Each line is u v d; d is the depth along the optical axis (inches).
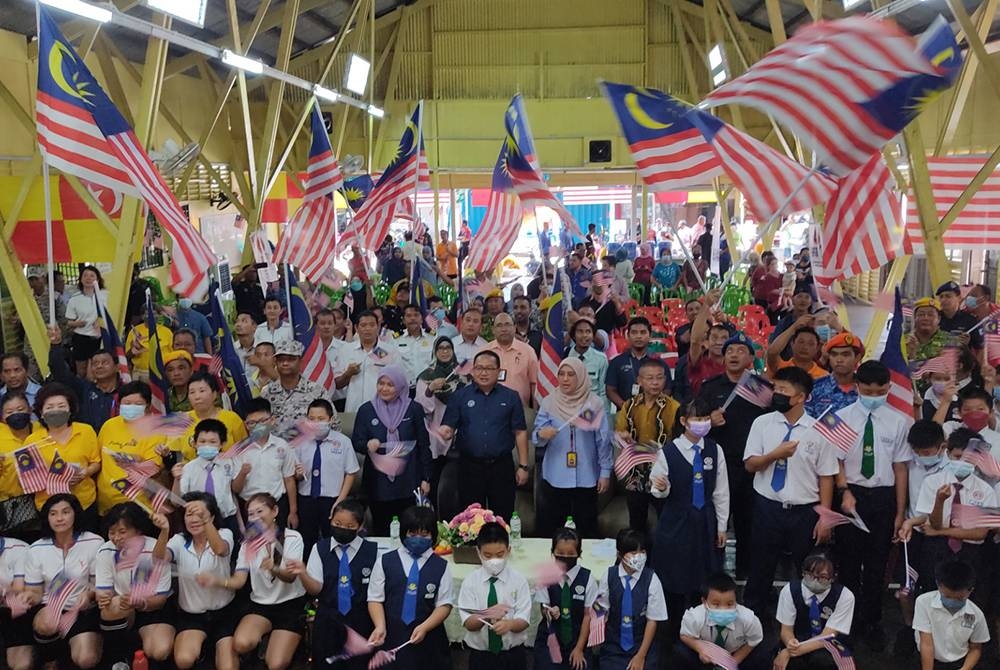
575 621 200.4
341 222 850.1
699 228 847.1
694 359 286.2
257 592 219.5
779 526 224.4
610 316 465.4
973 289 350.3
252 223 554.3
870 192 271.3
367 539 221.0
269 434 246.1
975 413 225.5
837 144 203.0
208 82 695.1
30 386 282.7
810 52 203.8
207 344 401.7
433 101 870.4
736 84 211.0
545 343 292.0
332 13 734.5
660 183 265.1
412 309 360.5
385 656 201.2
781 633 204.8
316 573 208.4
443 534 239.6
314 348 307.0
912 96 195.2
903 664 221.3
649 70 863.7
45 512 216.7
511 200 411.5
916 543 235.1
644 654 199.3
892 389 231.3
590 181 884.6
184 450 245.4
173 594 223.9
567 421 252.1
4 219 355.3
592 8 853.2
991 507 214.2
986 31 424.5
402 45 867.4
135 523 218.4
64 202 350.3
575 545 199.9
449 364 299.1
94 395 274.7
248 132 536.7
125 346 343.9
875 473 222.7
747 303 545.0
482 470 257.3
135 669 211.6
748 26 810.2
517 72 867.4
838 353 232.5
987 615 226.1
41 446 234.4
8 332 453.1
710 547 220.1
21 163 468.4
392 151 877.8
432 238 900.0
